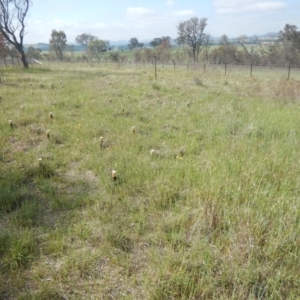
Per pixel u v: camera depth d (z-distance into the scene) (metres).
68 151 4.96
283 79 15.22
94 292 2.24
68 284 2.31
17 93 9.80
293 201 3.10
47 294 2.18
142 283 2.32
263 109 7.96
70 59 48.84
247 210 2.94
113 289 2.28
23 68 23.36
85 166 4.39
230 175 3.78
